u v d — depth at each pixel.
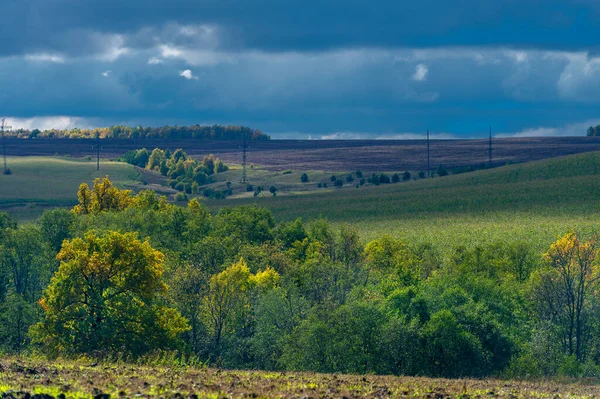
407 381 71.00
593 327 166.00
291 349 116.88
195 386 52.66
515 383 80.31
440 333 109.06
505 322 137.12
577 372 118.88
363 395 52.16
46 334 114.62
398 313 119.50
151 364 80.00
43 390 45.97
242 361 138.00
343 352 111.06
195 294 141.62
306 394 49.84
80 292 117.62
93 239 121.81
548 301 169.88
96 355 104.06
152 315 117.81
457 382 74.81
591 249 170.38
